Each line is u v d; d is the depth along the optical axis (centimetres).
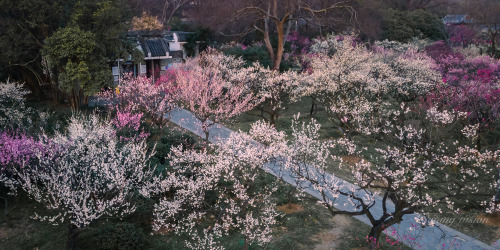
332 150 2353
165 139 2167
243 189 1498
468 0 6109
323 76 2650
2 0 2481
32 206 1641
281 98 3012
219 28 4434
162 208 1461
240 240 1470
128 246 1345
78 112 2616
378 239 1412
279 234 1530
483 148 2445
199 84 2308
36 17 2616
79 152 1531
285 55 4788
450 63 3869
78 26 2619
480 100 2433
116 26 2744
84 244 1419
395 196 1370
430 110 1933
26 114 2425
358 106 2531
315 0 4534
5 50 2617
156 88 2522
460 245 1477
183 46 4347
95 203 1398
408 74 3069
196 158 1628
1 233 1456
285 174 1997
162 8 7375
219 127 2753
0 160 1534
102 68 2695
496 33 4975
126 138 1938
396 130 2364
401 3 6681
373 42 5303
